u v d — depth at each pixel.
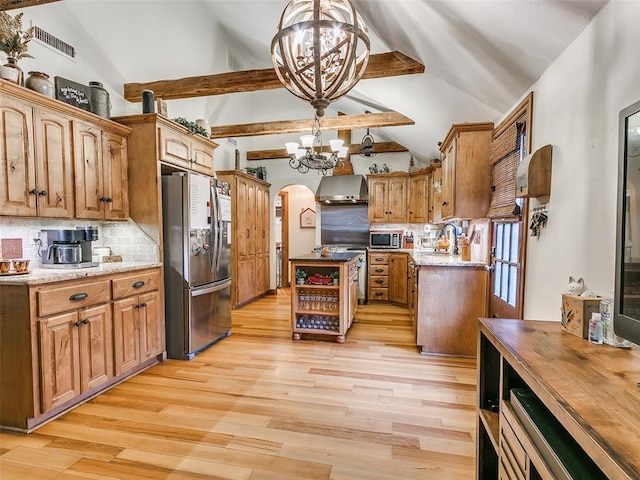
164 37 4.02
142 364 2.93
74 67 2.97
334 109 6.14
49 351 2.07
